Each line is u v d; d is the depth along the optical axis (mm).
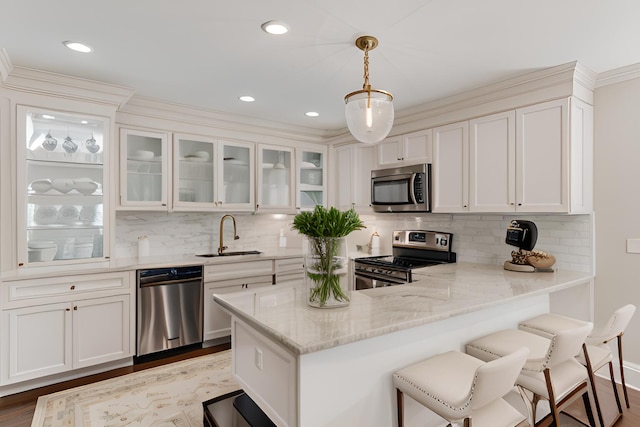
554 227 3027
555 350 1591
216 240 4176
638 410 2350
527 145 2779
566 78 2564
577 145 2633
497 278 2588
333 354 1475
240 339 1816
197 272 3404
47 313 2660
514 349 1804
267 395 1581
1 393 2545
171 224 3889
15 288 2545
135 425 2195
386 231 4445
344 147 4504
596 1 1774
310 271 1740
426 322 1591
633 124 2623
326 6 1831
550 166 2656
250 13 1896
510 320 2250
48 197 2857
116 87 2926
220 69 2637
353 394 1534
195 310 3385
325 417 1449
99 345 2871
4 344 2506
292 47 2283
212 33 2109
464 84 2932
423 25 2016
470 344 1938
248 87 3016
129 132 3318
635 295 2621
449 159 3330
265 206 4188
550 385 1620
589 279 2703
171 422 2230
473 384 1282
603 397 2537
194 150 3738
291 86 2979
